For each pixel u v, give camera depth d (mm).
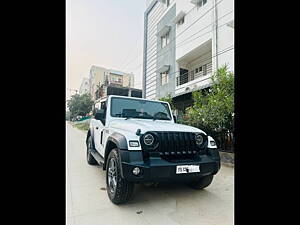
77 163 4980
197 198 2777
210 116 5430
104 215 2260
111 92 23859
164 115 4043
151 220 2168
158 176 2215
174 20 14531
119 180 2367
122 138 2426
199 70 13805
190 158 2555
